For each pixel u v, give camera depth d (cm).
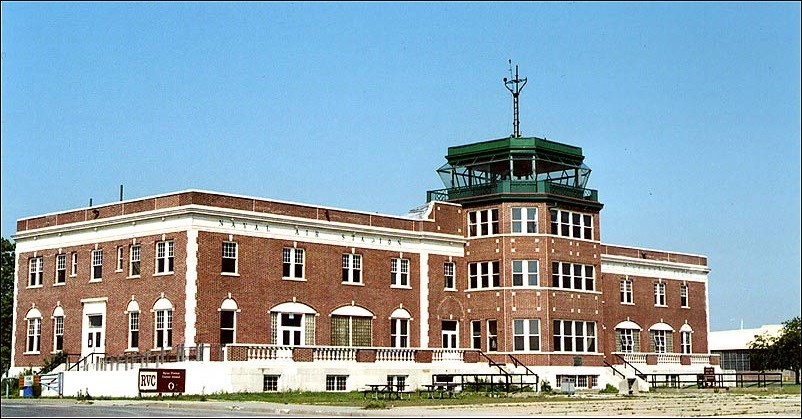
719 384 8419
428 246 7400
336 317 6825
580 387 7419
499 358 7319
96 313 6669
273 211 6594
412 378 6912
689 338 9300
